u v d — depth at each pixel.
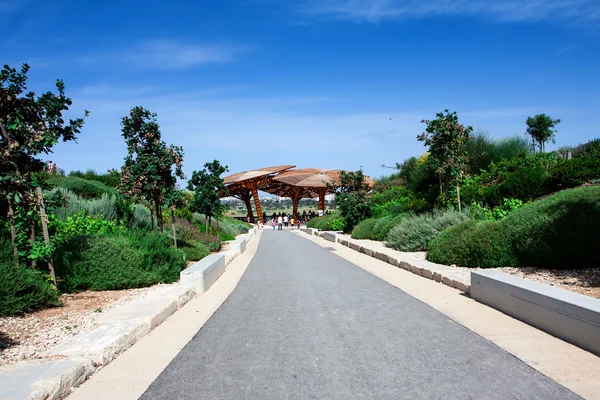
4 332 6.09
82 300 8.53
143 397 4.12
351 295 9.04
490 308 7.30
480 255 10.71
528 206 10.63
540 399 3.85
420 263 11.98
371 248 17.62
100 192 23.30
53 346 5.48
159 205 15.36
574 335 5.26
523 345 5.33
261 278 12.15
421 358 5.00
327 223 39.78
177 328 6.72
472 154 23.44
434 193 21.25
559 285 7.80
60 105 8.59
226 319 7.27
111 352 5.24
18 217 8.30
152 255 10.75
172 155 14.59
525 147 23.30
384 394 4.04
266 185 69.81
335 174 67.06
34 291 7.59
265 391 4.20
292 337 6.05
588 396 3.89
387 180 41.41
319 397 4.02
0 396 3.65
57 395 4.01
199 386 4.37
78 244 9.86
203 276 9.98
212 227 31.52
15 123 7.94
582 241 8.88
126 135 14.34
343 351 5.35
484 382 4.26
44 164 8.61
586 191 9.70
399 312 7.33
